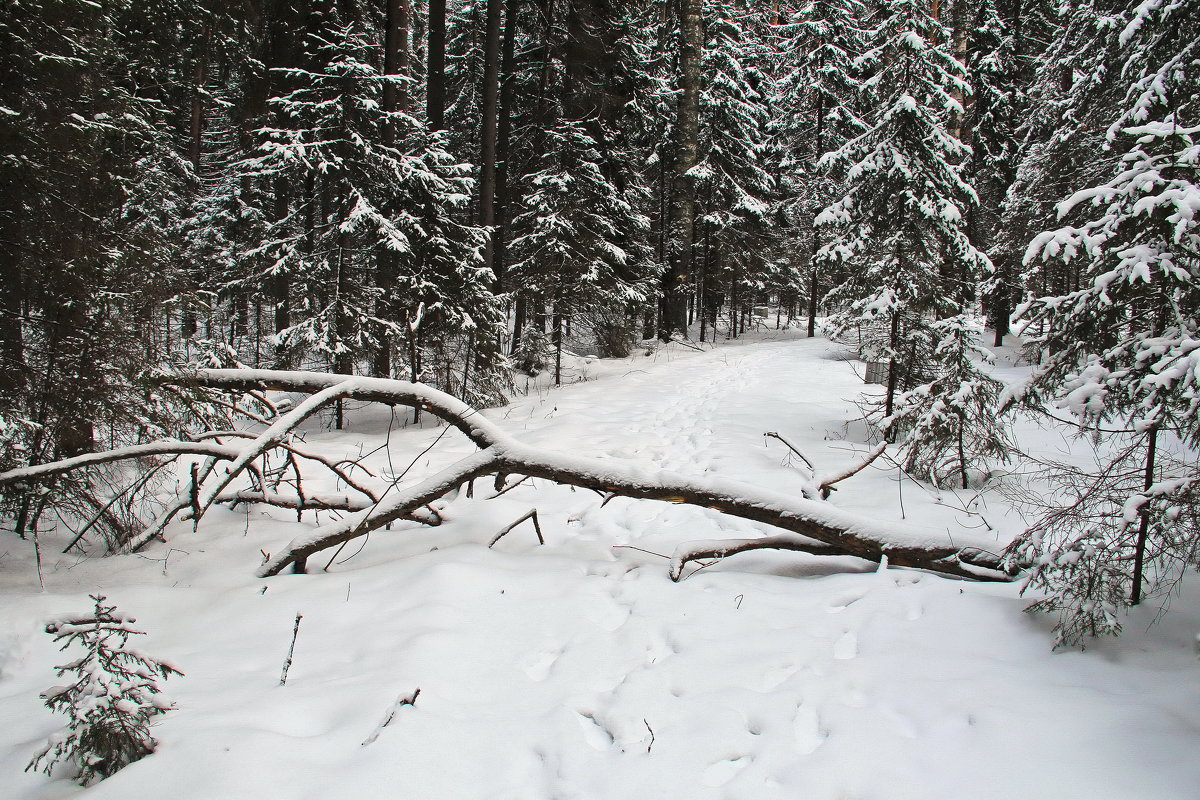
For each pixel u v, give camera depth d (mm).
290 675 3061
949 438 6062
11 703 2754
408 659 3104
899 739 2463
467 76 16359
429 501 4738
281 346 9820
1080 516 3271
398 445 8734
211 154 19547
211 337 7223
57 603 3529
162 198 6273
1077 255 3445
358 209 9609
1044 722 2447
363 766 2338
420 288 10477
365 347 10234
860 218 9539
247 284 10945
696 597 3891
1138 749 2229
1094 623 2947
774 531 5258
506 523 5281
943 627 3309
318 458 5059
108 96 5258
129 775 2213
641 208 20156
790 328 28266
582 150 15461
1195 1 5762
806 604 3770
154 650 3279
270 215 15266
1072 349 3502
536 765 2467
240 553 4684
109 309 4836
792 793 2240
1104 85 9156
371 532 5219
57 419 4465
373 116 10117
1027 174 14609
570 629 3574
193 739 2385
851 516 4367
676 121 20938
